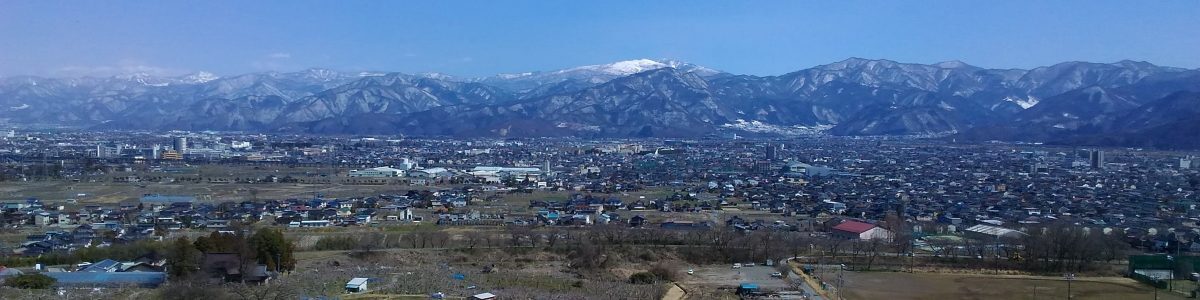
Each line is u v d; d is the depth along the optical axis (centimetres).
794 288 15450
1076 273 17100
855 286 15762
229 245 15775
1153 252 19150
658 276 16325
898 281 16238
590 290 14950
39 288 14150
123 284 14562
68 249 18338
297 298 13562
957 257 18400
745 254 18725
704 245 19600
